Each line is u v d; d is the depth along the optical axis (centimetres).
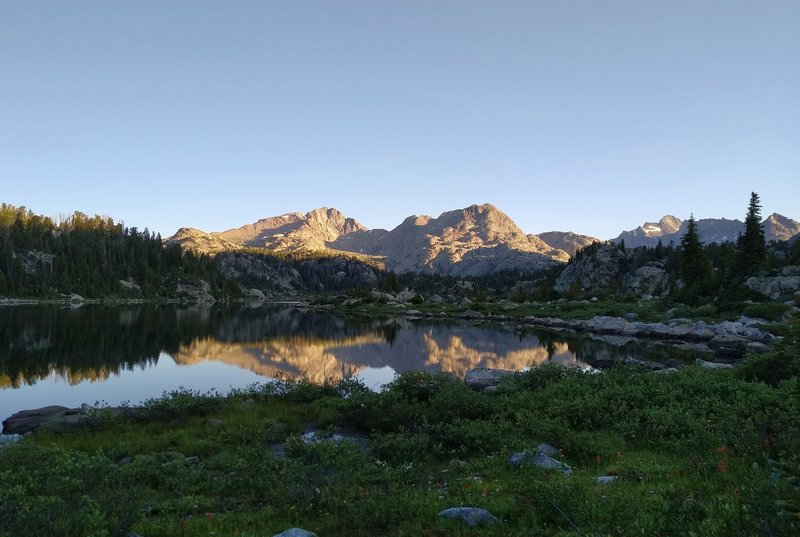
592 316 9338
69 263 16012
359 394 2181
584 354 5369
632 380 2334
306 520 1013
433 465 1480
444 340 6931
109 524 873
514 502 1000
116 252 18775
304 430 1995
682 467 1205
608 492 1002
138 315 10469
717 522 714
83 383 3478
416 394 2297
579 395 2145
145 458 1391
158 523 995
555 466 1312
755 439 1188
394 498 1052
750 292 7738
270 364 4700
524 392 2359
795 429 1152
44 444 1664
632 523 799
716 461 1159
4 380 3506
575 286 13988
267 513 1061
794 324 1805
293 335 7550
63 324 7544
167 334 6938
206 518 1045
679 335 6700
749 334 5722
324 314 13838
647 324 7350
